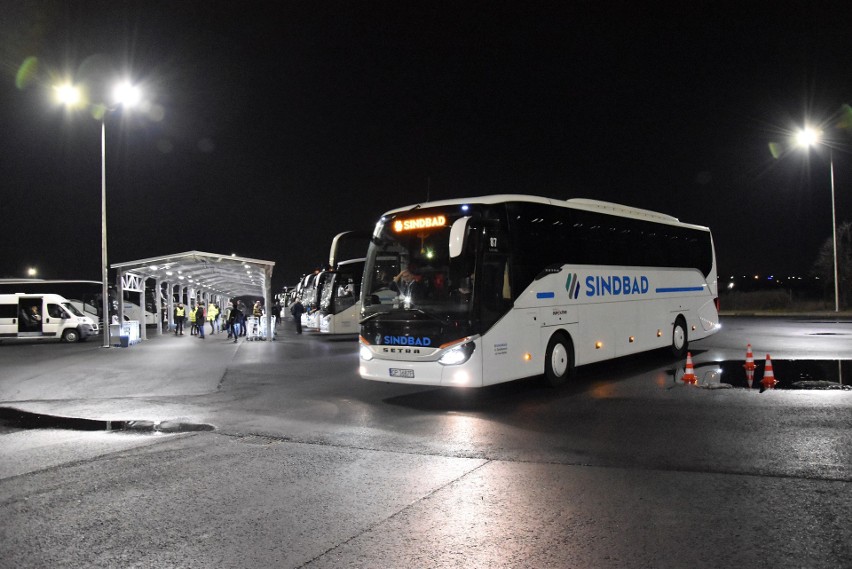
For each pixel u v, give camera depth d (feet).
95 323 104.22
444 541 15.55
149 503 18.97
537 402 34.81
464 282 33.30
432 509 17.87
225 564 14.48
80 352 74.95
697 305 56.75
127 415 34.45
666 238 52.49
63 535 16.48
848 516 16.53
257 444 26.66
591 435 26.61
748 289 184.85
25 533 16.69
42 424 32.37
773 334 77.15
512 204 36.60
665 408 31.91
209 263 85.81
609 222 45.19
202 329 105.50
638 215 49.08
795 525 15.99
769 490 18.72
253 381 46.52
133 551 15.34
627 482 19.94
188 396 40.60
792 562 13.93
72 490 20.49
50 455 25.43
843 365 46.98
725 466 21.34
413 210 36.09
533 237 37.81
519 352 35.73
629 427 27.91
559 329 39.34
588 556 14.46
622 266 46.14
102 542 15.96
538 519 16.88
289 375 49.49
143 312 98.22
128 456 24.98
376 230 36.76
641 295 48.14
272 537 16.05
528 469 21.75
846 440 24.45
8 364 63.16
